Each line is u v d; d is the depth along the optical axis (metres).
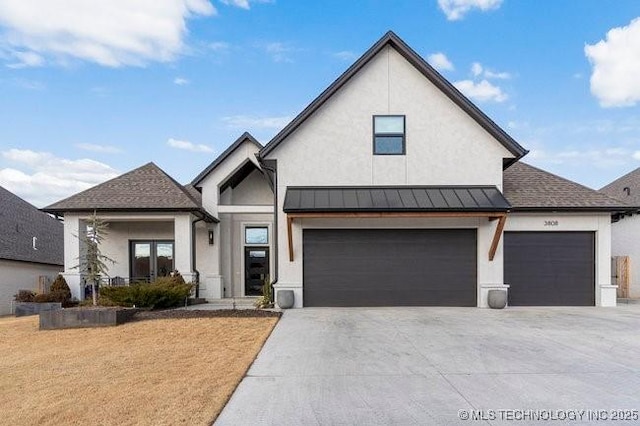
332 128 15.09
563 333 10.31
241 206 20.17
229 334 10.18
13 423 5.22
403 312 13.51
